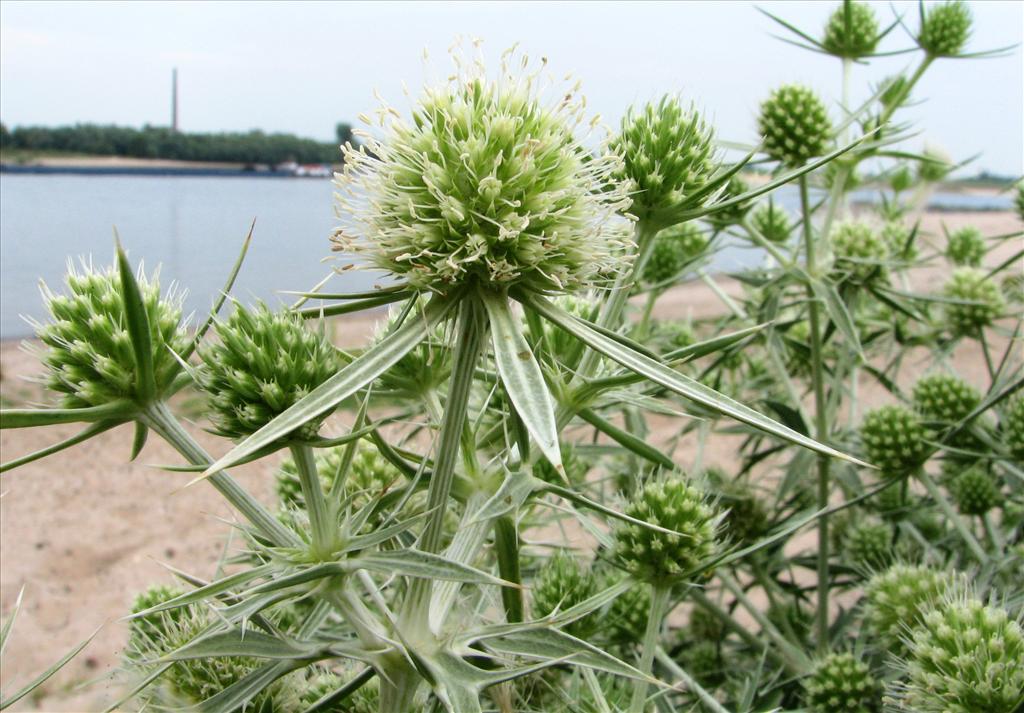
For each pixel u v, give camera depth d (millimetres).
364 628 64
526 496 69
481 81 68
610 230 69
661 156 86
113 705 63
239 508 68
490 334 63
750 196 80
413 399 90
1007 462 141
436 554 61
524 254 63
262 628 70
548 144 68
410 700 65
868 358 200
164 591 107
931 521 176
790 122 133
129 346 66
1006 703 83
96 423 66
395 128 68
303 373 68
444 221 63
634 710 88
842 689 117
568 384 86
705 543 92
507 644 64
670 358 73
